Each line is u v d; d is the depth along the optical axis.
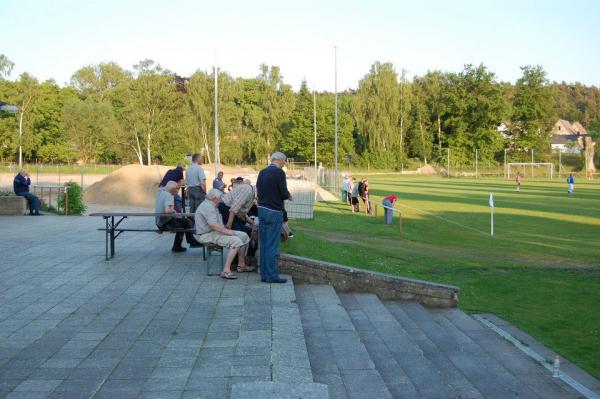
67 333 6.35
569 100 184.62
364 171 92.50
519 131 104.12
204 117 78.69
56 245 13.16
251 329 6.42
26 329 6.51
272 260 8.97
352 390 5.23
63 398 4.54
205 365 5.29
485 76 98.38
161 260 11.05
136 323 6.74
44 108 79.06
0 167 65.88
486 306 10.86
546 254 17.28
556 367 7.29
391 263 14.41
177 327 6.56
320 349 6.28
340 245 16.05
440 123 103.06
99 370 5.18
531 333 9.19
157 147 79.75
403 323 8.64
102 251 12.23
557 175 91.81
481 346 8.28
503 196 44.16
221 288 8.58
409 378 6.16
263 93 91.31
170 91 79.81
